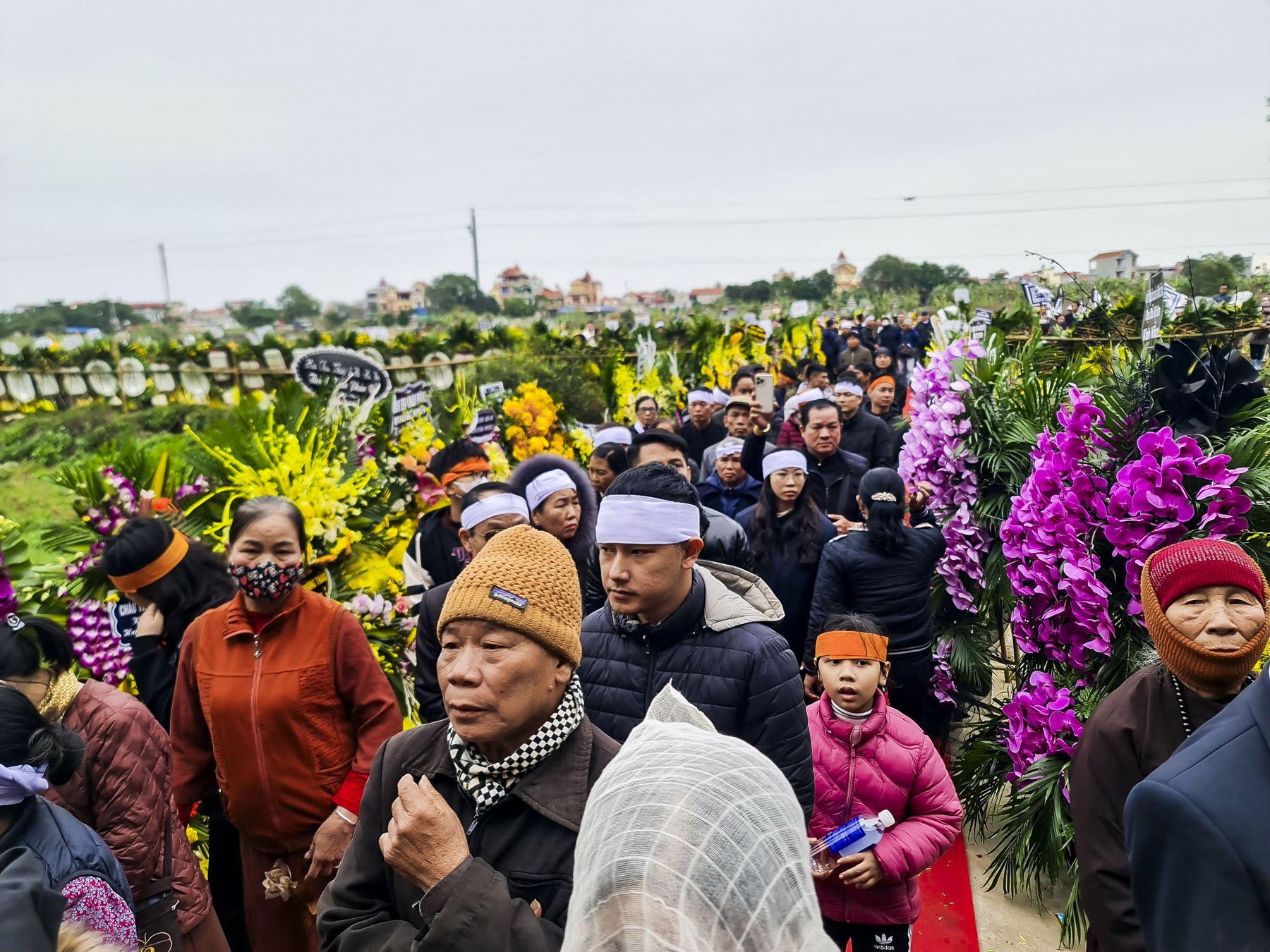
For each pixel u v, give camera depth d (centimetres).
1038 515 383
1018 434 476
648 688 263
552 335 1471
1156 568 240
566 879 172
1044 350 544
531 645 175
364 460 504
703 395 980
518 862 174
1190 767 166
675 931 99
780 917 103
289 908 320
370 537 479
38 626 262
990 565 494
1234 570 228
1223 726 171
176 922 277
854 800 317
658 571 254
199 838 397
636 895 102
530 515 436
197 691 320
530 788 177
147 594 340
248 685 307
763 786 116
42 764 213
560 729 181
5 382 1923
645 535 251
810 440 647
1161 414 376
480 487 415
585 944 106
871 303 5306
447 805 166
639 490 254
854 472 652
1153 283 477
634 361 1600
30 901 133
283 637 312
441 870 159
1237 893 155
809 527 492
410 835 160
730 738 129
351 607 444
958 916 406
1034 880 426
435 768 186
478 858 164
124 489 427
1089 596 368
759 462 649
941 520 504
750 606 272
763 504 499
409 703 455
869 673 316
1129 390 385
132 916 212
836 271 8550
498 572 178
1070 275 495
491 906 154
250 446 461
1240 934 154
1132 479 351
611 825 112
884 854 303
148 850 264
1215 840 157
